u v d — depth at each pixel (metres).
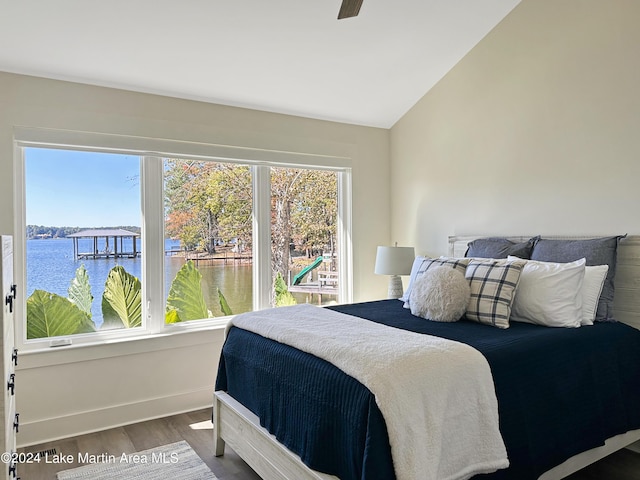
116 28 2.54
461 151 3.64
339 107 3.83
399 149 4.28
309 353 1.89
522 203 3.18
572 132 2.88
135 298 3.16
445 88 3.77
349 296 4.14
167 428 2.93
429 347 1.74
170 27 2.60
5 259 1.37
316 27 2.83
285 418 1.95
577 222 2.85
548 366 1.96
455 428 1.61
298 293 3.90
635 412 2.27
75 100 2.86
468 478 1.62
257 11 2.61
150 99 3.12
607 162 2.70
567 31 2.89
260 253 3.67
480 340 2.00
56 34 2.50
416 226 4.10
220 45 2.83
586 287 2.44
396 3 2.79
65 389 2.80
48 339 2.85
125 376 3.00
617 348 2.25
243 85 3.26
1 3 2.25
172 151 3.21
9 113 2.66
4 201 2.63
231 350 2.49
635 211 2.57
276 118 3.70
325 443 1.69
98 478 2.31
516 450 1.77
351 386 1.61
